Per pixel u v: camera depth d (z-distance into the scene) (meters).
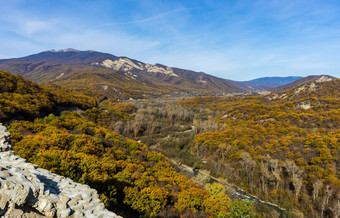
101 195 15.17
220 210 23.62
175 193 24.17
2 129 11.10
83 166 19.17
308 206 34.06
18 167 8.73
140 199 18.83
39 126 29.97
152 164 34.44
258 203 35.94
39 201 6.98
